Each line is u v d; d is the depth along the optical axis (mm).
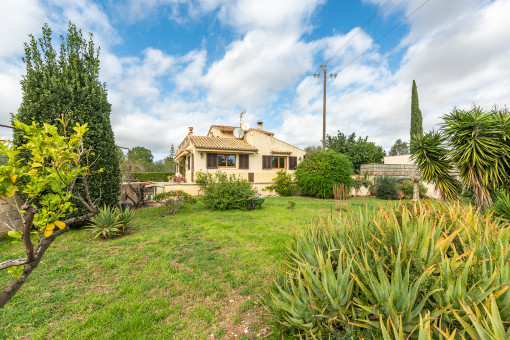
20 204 6605
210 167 16984
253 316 2943
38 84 6867
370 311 1855
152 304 3135
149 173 28062
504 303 1632
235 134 19891
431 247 2205
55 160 1599
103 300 3250
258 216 8977
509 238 2438
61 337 2562
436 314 1653
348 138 26766
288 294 2398
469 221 2682
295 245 3840
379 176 18781
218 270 4207
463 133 5996
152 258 4781
